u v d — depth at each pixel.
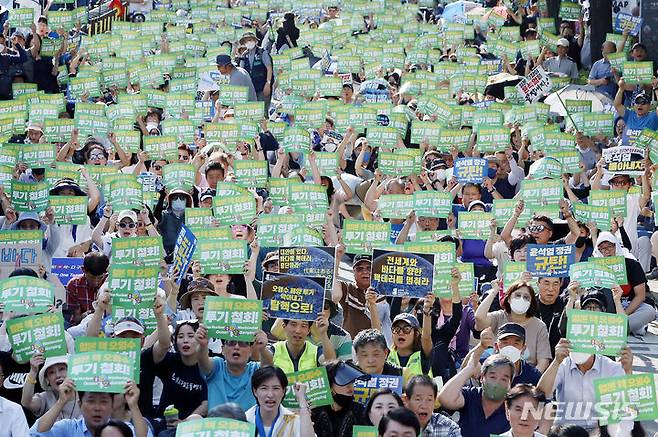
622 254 17.84
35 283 13.09
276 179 18.61
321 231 17.52
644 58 29.97
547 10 37.81
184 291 15.29
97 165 20.28
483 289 16.56
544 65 33.62
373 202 20.25
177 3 42.06
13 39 30.88
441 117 25.61
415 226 18.19
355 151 23.66
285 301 12.66
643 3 31.78
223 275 14.87
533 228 16.81
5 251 15.22
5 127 22.73
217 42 35.22
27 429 11.16
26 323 12.02
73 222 17.09
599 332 12.09
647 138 21.92
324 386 11.63
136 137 22.06
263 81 32.47
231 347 12.19
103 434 10.20
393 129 22.52
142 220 17.31
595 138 24.67
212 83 29.62
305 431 11.09
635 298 17.98
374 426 10.86
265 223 15.88
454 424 11.38
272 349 13.01
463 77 28.64
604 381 11.04
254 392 11.18
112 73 29.09
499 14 39.44
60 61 32.59
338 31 36.44
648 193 20.69
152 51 35.06
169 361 12.35
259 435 11.09
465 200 19.80
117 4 38.81
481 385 11.94
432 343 13.38
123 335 12.41
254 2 40.66
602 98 28.89
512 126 25.56
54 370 12.00
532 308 13.50
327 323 12.71
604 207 17.67
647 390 11.01
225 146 21.56
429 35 34.97
